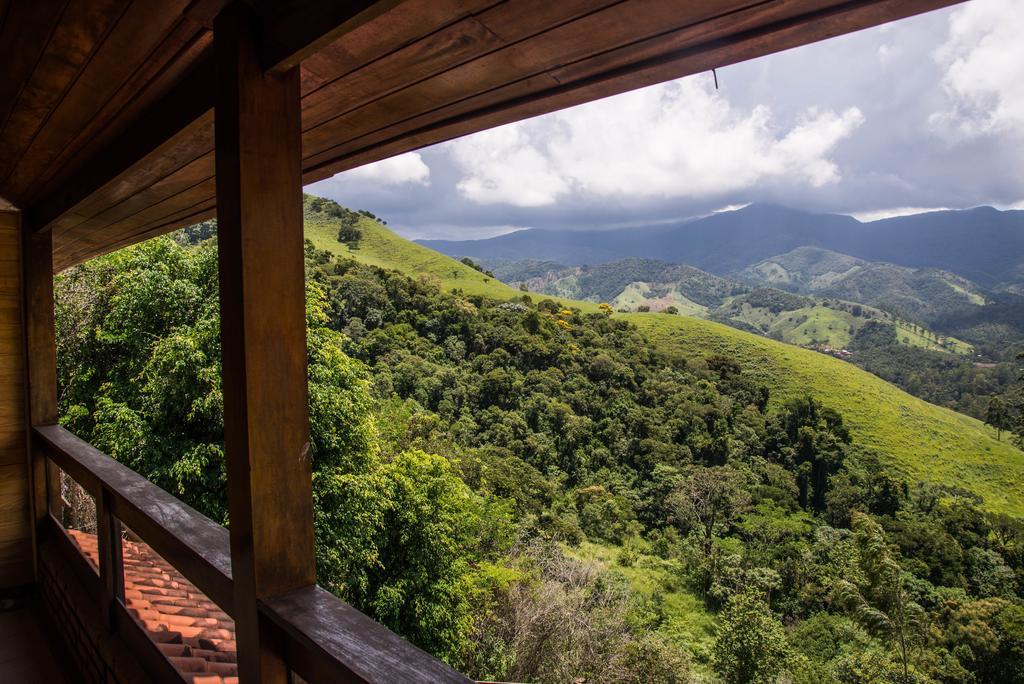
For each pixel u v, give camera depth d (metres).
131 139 1.48
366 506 11.85
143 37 1.01
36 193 2.39
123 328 11.08
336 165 1.44
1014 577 26.41
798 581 28.22
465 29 0.73
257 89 0.87
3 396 2.94
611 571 26.73
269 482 0.92
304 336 0.94
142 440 10.02
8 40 1.07
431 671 0.69
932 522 31.67
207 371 10.03
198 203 2.02
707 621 25.42
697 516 33.66
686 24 0.61
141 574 1.65
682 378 48.41
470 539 13.93
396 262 69.62
